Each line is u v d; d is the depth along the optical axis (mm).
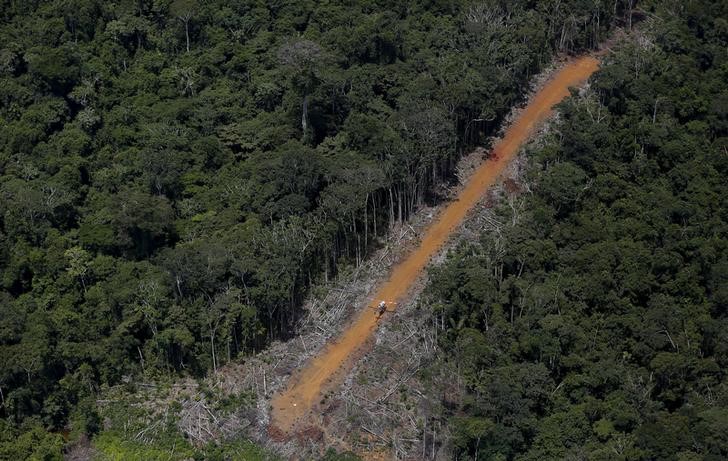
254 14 179875
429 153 149750
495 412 121625
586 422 123500
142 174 151375
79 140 155375
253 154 156750
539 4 184125
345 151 154250
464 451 122188
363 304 140875
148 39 176625
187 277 130875
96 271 137875
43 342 126250
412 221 152875
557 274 139500
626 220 149125
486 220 152500
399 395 129500
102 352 130625
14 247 140375
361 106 160625
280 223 139875
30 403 125500
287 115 159625
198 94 169500
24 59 164625
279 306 135125
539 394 124625
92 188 151125
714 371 130875
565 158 157250
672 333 133375
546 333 129250
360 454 123875
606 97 166625
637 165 157125
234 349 134000
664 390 130375
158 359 132375
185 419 127312
